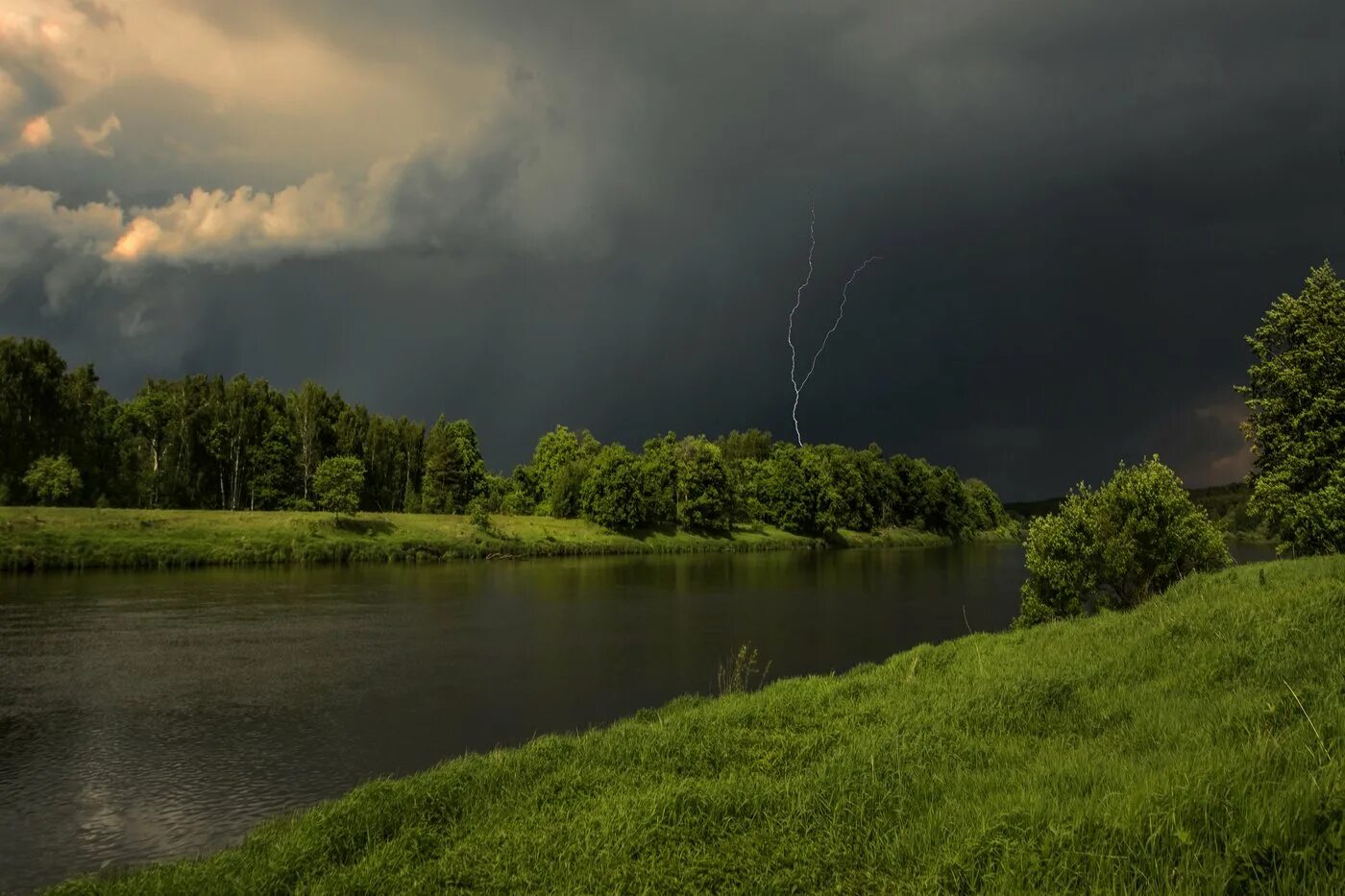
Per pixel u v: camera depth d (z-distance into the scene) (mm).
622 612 45906
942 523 156875
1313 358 29750
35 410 85062
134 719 22953
